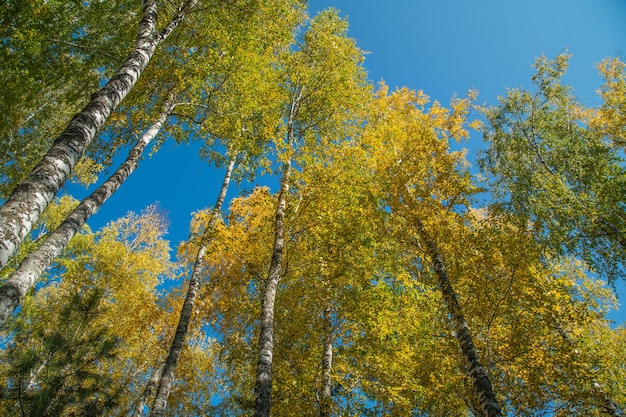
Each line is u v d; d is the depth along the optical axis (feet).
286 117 35.06
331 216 24.79
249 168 30.58
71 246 43.65
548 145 38.34
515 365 19.56
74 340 29.07
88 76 29.55
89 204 18.78
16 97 26.53
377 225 24.62
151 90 29.89
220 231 26.84
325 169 25.80
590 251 29.91
